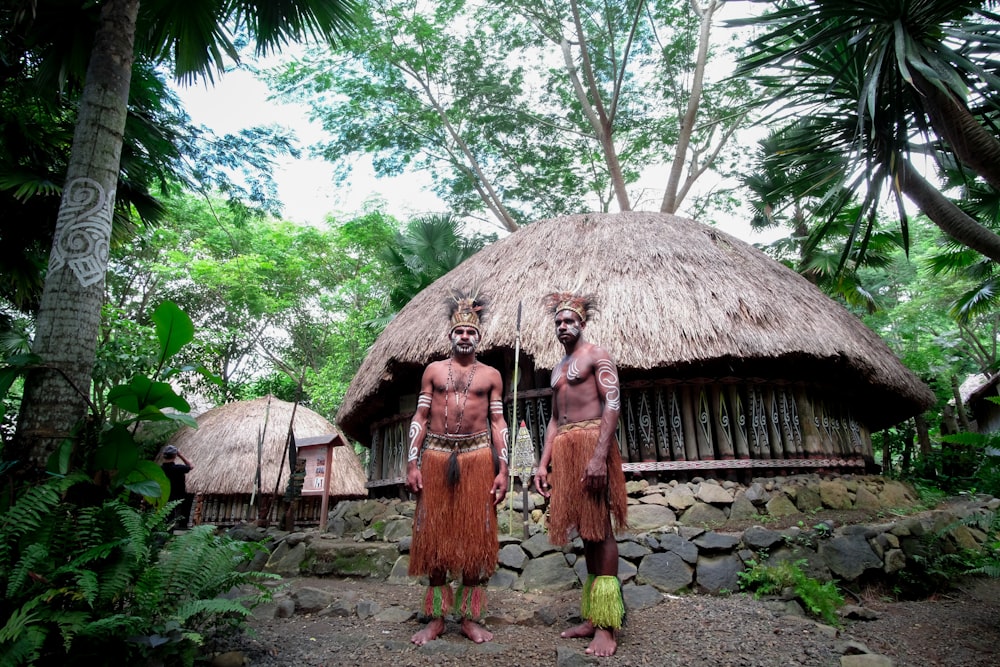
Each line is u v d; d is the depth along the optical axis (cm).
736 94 1418
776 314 512
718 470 502
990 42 494
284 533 539
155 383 319
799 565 390
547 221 664
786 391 537
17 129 587
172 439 1176
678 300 507
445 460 313
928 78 471
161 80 621
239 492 1064
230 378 2052
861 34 509
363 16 1336
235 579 299
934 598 391
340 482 1165
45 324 326
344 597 379
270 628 338
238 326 1934
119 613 255
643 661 276
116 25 377
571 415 317
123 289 1680
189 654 260
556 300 343
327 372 1784
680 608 349
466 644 299
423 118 1498
